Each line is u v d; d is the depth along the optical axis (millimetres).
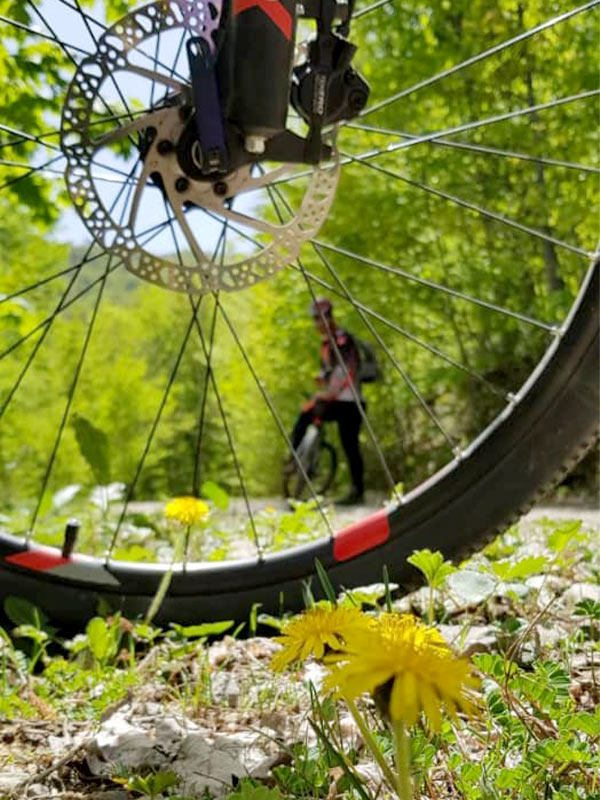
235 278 2746
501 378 16984
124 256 2676
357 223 16578
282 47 2383
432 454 18469
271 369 22156
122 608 3164
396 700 1092
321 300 13609
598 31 12570
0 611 3139
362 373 13719
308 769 1684
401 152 15352
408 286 17109
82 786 2033
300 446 13664
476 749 1934
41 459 20750
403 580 3123
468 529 3086
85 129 2623
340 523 7676
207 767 1998
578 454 3021
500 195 15539
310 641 1386
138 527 5586
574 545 3947
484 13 11023
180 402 30484
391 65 14805
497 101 13789
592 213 13094
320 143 2500
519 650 2459
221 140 2426
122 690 2600
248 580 3184
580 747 1602
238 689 2572
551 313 14383
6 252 17344
